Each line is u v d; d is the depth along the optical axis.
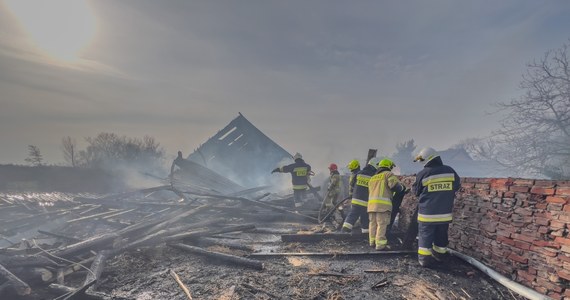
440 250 4.24
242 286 3.68
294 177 9.32
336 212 7.72
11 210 8.51
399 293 3.50
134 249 5.03
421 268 4.23
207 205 8.77
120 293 3.54
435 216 4.16
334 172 7.85
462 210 4.50
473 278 3.85
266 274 4.10
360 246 5.44
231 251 5.20
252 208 9.84
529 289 3.22
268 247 5.51
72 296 3.22
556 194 3.02
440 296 3.38
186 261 4.66
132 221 7.51
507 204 3.64
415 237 5.02
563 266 2.91
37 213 8.38
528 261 3.31
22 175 14.18
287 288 3.65
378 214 5.18
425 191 4.29
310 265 4.46
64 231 7.14
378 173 5.36
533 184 3.29
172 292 3.56
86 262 4.27
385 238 5.13
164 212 8.81
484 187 4.04
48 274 3.73
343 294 3.49
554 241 3.02
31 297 3.35
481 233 4.09
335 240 5.78
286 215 8.41
